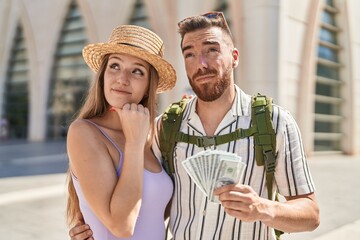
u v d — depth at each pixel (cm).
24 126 2264
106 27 1800
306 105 1342
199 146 188
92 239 175
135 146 169
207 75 183
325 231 466
